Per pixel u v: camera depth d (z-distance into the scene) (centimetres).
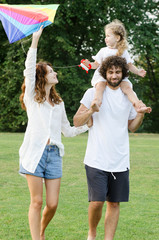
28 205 505
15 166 779
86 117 338
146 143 1329
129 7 1956
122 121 351
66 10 1889
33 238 337
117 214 354
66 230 412
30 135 349
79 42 2103
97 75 371
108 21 1906
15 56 1903
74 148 1075
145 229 422
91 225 353
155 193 589
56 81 358
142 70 398
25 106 370
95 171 343
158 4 2308
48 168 346
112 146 345
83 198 548
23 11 357
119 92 354
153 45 1994
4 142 1188
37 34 347
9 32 352
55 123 354
